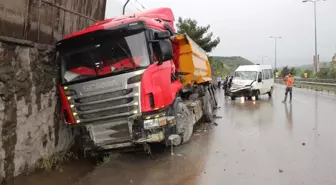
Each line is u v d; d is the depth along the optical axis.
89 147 6.82
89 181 5.94
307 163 6.21
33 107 6.28
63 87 6.71
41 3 6.87
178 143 7.59
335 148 7.27
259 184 5.21
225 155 7.11
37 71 6.50
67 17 8.25
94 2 10.01
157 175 6.02
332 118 11.73
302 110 14.59
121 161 7.17
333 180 5.26
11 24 5.90
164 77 7.04
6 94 5.46
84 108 6.55
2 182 5.34
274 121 11.53
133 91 6.26
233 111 15.32
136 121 6.56
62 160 7.14
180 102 8.21
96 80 6.41
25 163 6.00
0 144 5.31
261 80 21.39
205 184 5.36
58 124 7.32
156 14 9.35
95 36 6.59
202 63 12.35
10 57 5.62
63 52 6.82
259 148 7.55
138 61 6.44
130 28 6.48
